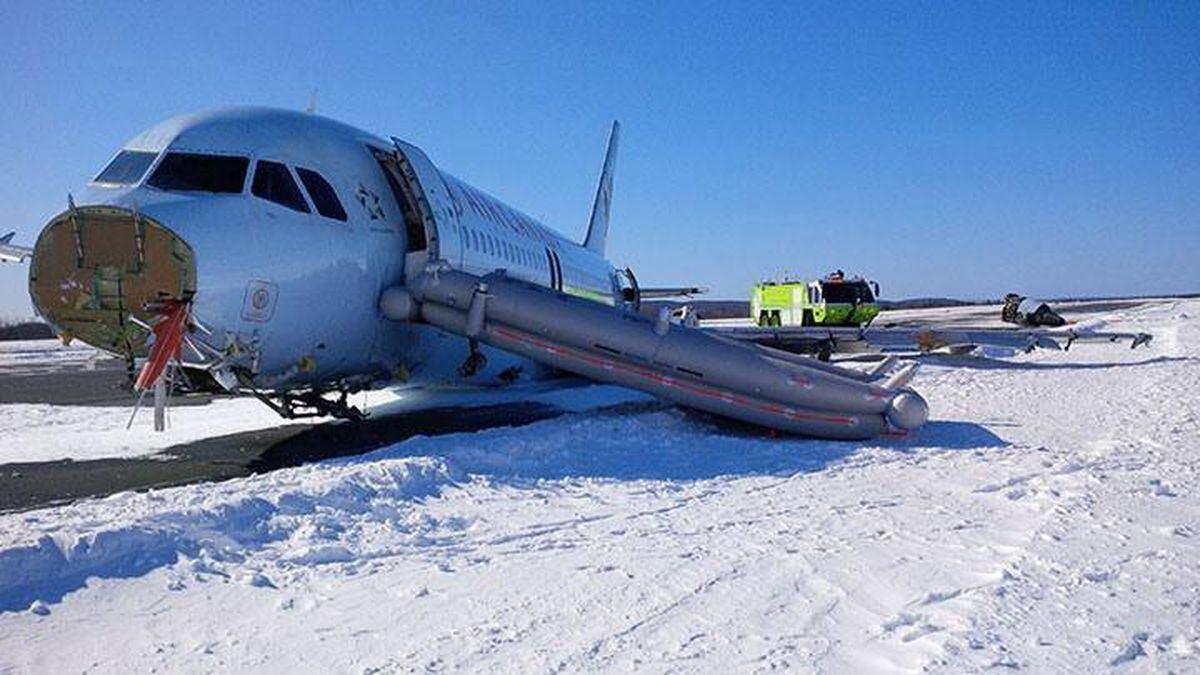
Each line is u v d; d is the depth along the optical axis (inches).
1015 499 272.1
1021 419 490.0
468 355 533.3
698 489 287.7
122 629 150.3
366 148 452.8
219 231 335.3
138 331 320.5
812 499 271.4
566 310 428.8
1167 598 169.5
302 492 241.8
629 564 193.8
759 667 135.8
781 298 1740.9
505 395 677.9
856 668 135.2
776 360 430.6
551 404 614.2
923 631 151.7
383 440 442.9
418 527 227.1
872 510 254.1
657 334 425.7
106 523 192.9
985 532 225.0
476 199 593.6
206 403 661.3
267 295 350.9
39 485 323.0
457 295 432.1
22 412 597.9
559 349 432.5
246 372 362.0
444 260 453.7
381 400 644.7
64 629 149.4
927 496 276.4
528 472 312.7
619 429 411.8
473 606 164.7
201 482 329.1
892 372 468.1
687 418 459.5
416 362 487.5
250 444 430.6
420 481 280.5
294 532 214.8
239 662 137.7
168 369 332.2
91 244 317.1
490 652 142.1
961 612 161.0
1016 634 149.2
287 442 437.7
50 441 444.8
